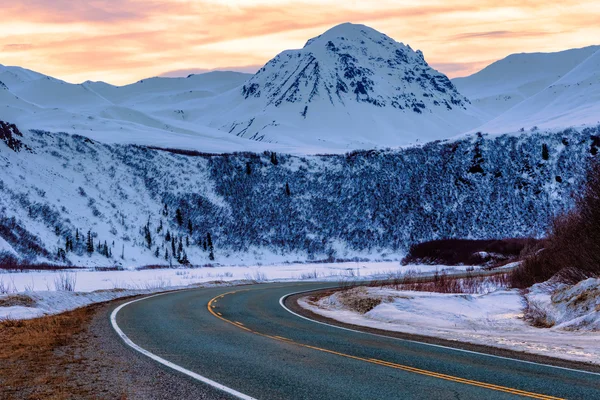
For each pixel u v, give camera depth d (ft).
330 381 30.68
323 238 381.19
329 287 120.78
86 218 341.21
